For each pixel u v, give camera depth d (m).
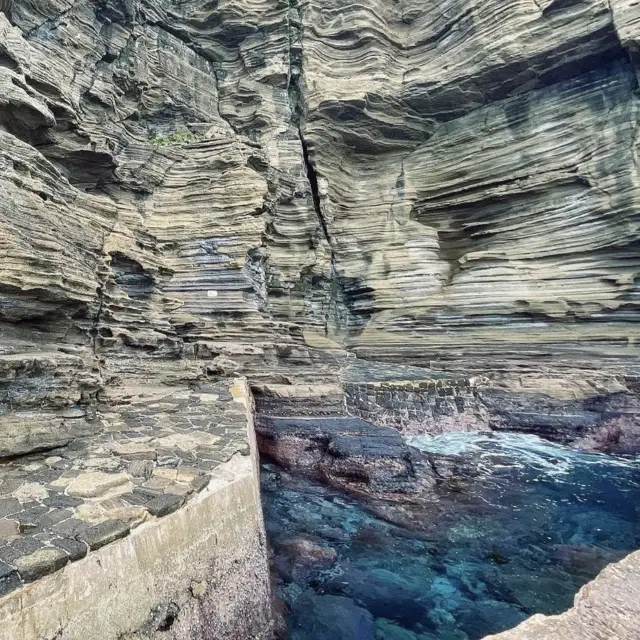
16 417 5.42
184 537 4.17
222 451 5.93
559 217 16.27
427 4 18.89
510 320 16.34
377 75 18.75
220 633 4.33
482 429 12.77
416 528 8.00
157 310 13.62
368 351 17.81
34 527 3.61
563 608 6.01
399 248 18.77
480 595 6.28
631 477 10.05
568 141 16.23
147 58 17.58
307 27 19.20
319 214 19.41
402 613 5.91
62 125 12.97
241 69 20.02
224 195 15.81
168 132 18.27
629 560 4.13
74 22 14.99
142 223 15.07
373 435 10.62
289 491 9.34
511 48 16.53
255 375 12.92
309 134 18.92
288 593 6.18
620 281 14.89
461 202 18.31
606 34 15.18
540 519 8.36
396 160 19.91
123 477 4.80
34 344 6.68
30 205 7.19
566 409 12.48
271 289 17.70
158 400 9.19
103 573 3.39
